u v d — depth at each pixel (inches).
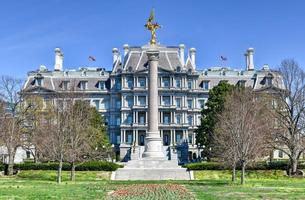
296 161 2682.1
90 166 2640.3
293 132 2714.1
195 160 4830.2
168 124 5187.0
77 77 5502.0
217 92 3659.0
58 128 2241.6
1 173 2721.5
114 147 5039.4
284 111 2785.4
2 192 1419.8
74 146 2326.5
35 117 3117.6
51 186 1760.6
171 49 5482.3
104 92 5428.2
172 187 1628.9
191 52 5689.0
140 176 2502.5
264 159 3378.4
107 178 2468.0
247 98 2930.6
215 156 2758.4
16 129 2876.5
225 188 1665.8
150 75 2807.6
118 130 5339.6
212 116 3422.7
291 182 2123.5
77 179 2395.4
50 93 5167.3
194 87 5413.4
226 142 2351.1
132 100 5275.6
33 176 2519.7
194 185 1850.4
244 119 2138.3
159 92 5260.8
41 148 2437.3
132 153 4520.2
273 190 1576.0
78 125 2444.6
